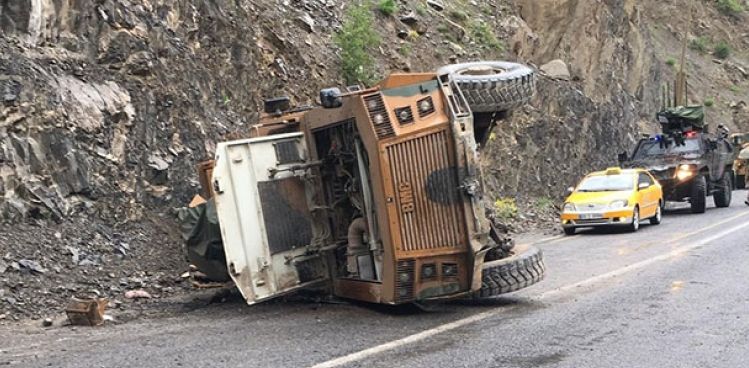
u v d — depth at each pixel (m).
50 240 11.47
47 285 10.56
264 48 19.28
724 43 62.94
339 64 21.91
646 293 10.74
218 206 9.10
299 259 9.69
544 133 26.73
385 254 8.98
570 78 30.48
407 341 8.14
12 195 11.52
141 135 13.95
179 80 15.41
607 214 19.67
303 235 9.77
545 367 7.12
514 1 31.12
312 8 23.41
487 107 10.81
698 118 27.73
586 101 29.95
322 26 22.92
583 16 31.33
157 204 13.68
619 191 20.42
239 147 9.34
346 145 9.65
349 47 22.12
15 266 10.59
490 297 10.69
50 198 11.95
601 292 10.94
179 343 8.20
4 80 12.02
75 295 10.53
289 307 10.22
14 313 9.71
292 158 9.78
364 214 9.45
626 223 19.64
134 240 12.60
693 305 9.78
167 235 13.16
